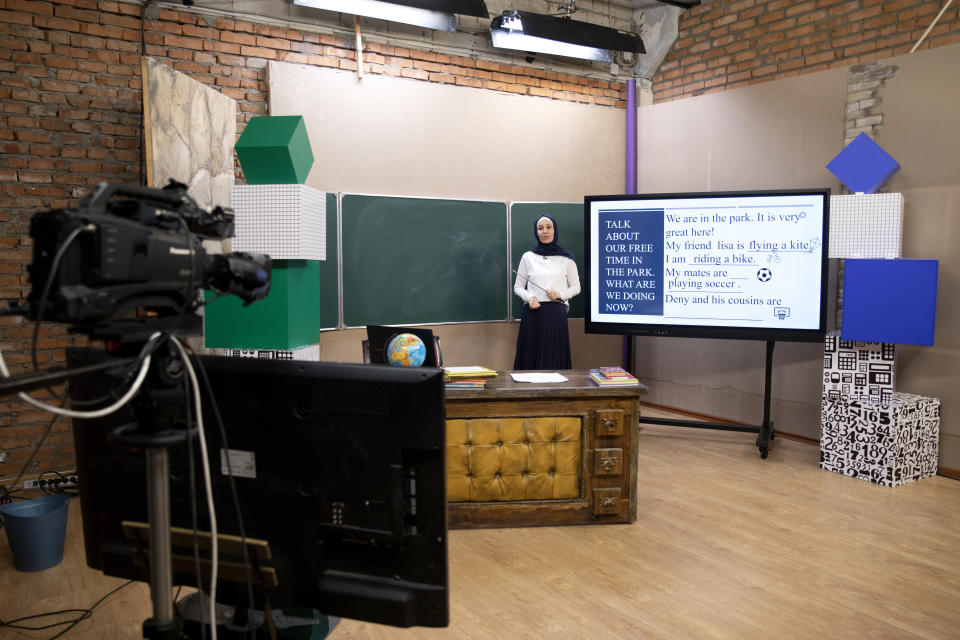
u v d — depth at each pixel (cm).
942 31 413
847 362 416
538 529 332
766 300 448
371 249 490
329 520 117
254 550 121
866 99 445
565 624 245
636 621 246
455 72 522
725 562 294
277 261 339
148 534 127
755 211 446
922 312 388
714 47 548
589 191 592
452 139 521
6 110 378
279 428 117
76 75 394
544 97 564
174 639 118
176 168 357
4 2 374
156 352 110
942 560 295
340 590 119
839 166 428
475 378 330
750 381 526
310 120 462
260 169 343
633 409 332
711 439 497
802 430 493
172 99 353
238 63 443
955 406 412
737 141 525
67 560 298
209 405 120
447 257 524
